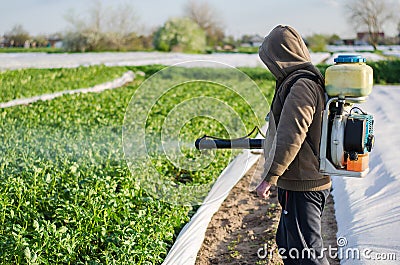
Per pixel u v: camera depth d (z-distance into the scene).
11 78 23.50
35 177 6.41
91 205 5.96
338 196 7.37
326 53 46.94
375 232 5.69
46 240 4.92
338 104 3.97
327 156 4.04
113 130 11.42
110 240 5.42
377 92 19.33
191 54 47.53
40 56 42.03
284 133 3.83
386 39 59.84
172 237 6.12
